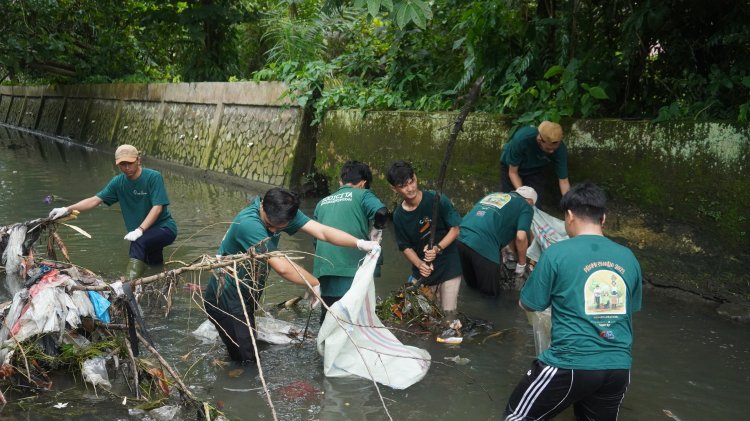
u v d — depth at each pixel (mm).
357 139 9656
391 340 4523
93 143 20109
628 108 6918
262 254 4090
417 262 5285
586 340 3398
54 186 11766
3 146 19500
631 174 6207
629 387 4184
